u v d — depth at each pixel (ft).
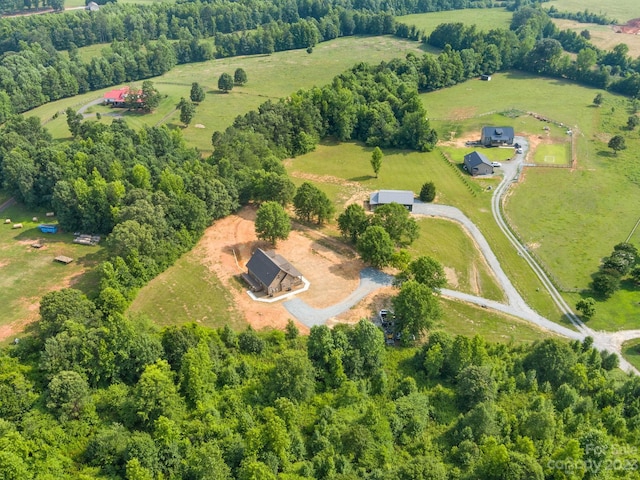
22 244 394.73
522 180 502.38
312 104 589.32
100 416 231.30
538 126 622.54
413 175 515.91
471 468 218.79
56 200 405.39
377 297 337.11
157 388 226.99
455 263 380.58
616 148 547.08
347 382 259.19
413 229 376.48
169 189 402.11
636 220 434.30
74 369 241.35
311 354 272.72
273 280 332.60
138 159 451.53
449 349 275.18
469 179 505.66
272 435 216.13
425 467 204.33
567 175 509.35
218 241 396.98
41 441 211.20
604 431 234.79
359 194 476.95
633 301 346.54
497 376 266.77
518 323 323.98
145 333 260.01
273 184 424.05
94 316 277.85
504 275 369.91
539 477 200.44
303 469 214.69
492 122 637.71
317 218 434.71
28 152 456.45
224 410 242.37
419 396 255.29
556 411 250.57
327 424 236.84
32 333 301.22
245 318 317.22
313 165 538.47
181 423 229.04
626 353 303.68
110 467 207.62
